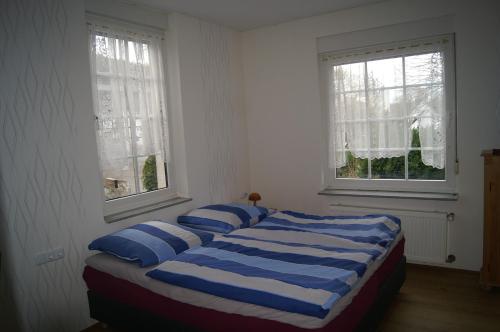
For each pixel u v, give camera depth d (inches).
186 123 143.6
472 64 125.4
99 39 117.3
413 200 140.1
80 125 108.3
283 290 74.2
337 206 155.1
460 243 133.6
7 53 92.4
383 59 144.6
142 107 131.4
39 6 98.5
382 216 121.0
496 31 121.3
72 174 106.5
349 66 151.9
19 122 95.0
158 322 89.7
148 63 134.1
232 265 89.4
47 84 100.6
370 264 89.7
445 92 134.3
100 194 114.0
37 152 98.7
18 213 95.3
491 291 118.3
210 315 80.3
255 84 174.1
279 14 148.9
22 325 96.5
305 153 163.9
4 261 94.0
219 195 161.0
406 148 143.9
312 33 155.3
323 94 159.5
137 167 131.0
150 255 96.7
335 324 71.2
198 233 114.0
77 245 108.0
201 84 150.8
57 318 103.8
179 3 128.6
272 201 176.1
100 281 102.7
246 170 178.9
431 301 114.3
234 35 169.9
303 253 95.9
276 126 170.6
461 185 131.2
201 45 150.6
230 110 167.8
